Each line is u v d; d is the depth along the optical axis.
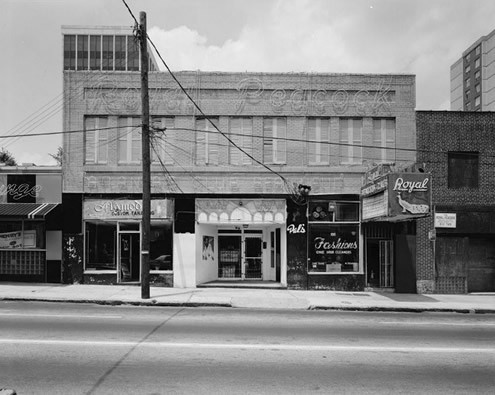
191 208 19.59
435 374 7.29
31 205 19.66
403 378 7.05
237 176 19.67
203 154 19.88
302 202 19.59
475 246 20.45
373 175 18.25
